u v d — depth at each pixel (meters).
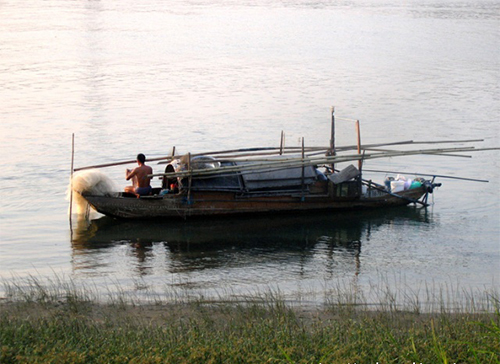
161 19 99.31
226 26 91.50
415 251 20.70
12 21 94.06
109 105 43.59
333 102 45.25
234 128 37.69
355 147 26.77
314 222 23.89
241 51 69.56
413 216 24.66
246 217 23.95
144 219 23.25
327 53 68.69
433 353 11.16
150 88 49.66
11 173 28.69
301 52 69.31
